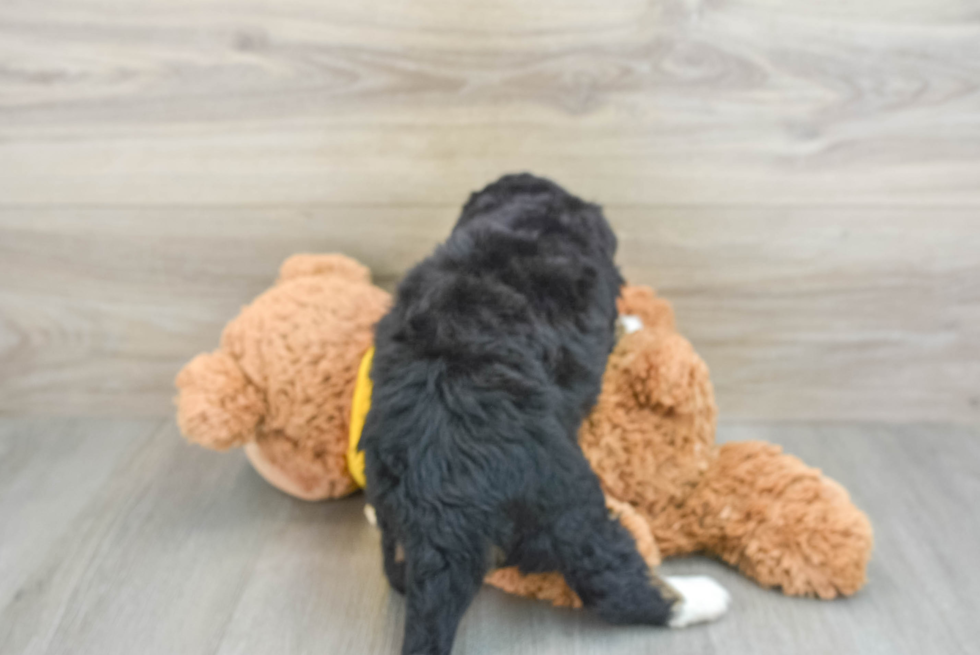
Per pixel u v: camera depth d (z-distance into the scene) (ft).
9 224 4.26
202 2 3.79
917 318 4.31
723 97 3.91
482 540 2.68
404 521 2.70
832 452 4.27
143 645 3.08
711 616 3.08
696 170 4.06
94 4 3.79
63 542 3.65
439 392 2.72
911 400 4.50
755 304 4.34
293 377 3.40
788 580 3.20
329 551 3.59
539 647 3.01
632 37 3.80
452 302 2.90
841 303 4.31
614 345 3.38
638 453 3.26
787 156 4.01
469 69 3.89
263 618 3.20
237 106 4.00
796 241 4.19
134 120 4.03
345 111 4.00
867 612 3.17
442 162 4.10
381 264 4.35
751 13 3.73
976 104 3.86
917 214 4.09
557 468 2.75
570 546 2.78
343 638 3.10
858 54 3.79
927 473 4.07
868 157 3.99
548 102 3.95
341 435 3.49
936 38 3.73
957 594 3.27
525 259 3.05
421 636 2.61
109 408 4.63
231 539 3.67
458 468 2.67
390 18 3.80
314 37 3.85
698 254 4.24
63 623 3.20
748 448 3.46
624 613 2.90
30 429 4.53
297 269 3.98
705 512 3.33
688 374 3.24
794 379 4.50
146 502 3.93
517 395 2.75
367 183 4.16
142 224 4.27
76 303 4.46
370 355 3.31
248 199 4.20
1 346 4.54
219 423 3.25
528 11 3.76
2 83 3.94
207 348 4.56
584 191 4.14
